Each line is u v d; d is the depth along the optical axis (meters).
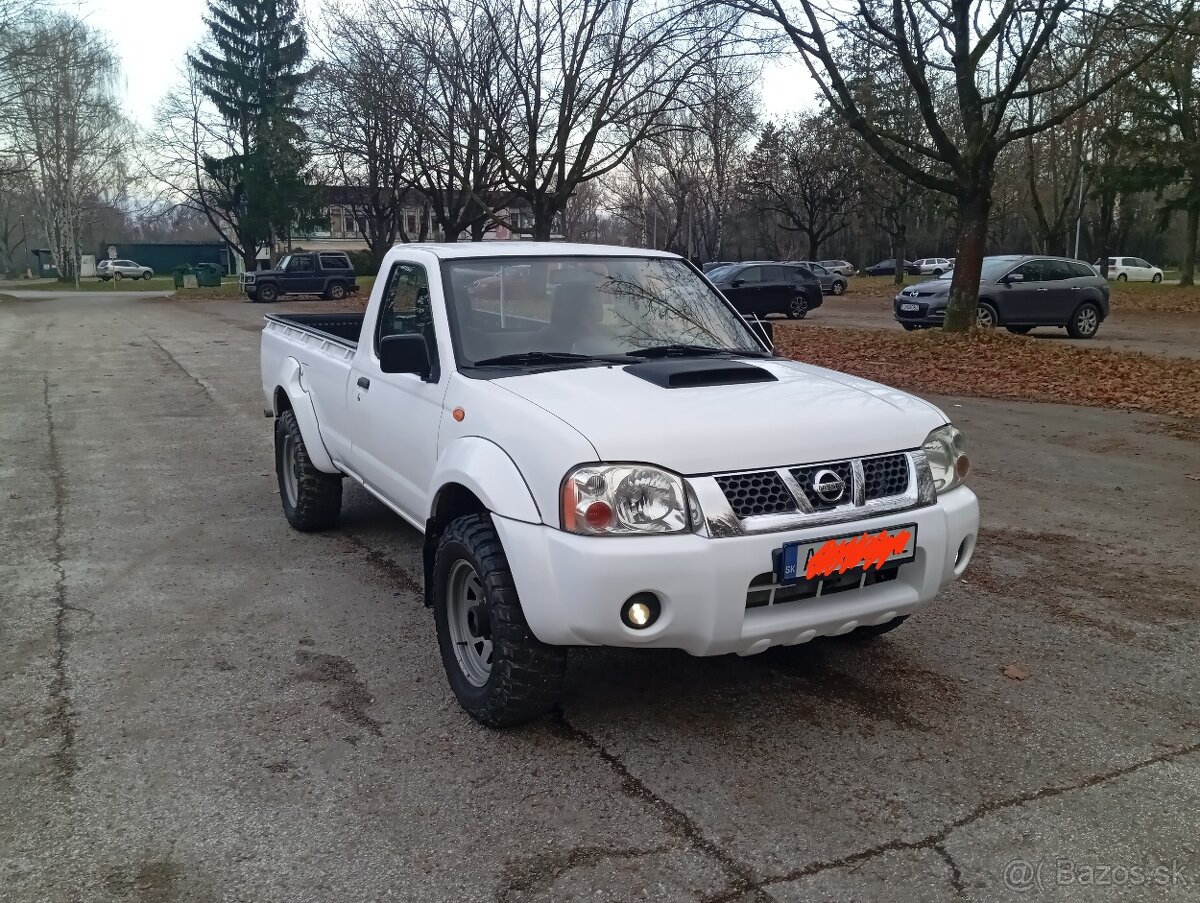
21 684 4.07
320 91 27.14
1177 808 3.19
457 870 2.84
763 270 27.52
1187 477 7.95
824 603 3.45
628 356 4.37
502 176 24.05
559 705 3.90
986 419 10.62
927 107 17.31
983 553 5.96
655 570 3.14
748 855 2.92
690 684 4.10
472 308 4.38
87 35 41.16
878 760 3.48
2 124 38.97
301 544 6.05
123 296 46.06
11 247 92.50
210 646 4.47
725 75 20.98
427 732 3.67
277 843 2.97
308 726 3.71
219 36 50.84
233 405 11.51
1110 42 16.23
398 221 36.59
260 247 54.66
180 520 6.58
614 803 3.19
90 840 2.98
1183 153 35.75
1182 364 14.60
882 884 2.79
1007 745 3.60
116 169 63.19
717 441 3.29
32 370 15.08
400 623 4.76
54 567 5.59
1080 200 45.22
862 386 4.10
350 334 7.27
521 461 3.42
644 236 51.06
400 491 4.59
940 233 79.19
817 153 46.97
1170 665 4.33
